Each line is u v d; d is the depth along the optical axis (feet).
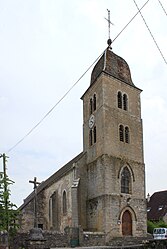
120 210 120.16
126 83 138.31
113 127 128.26
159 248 68.28
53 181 153.48
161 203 212.23
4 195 92.38
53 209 146.41
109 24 144.97
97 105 133.08
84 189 131.64
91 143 135.23
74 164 132.77
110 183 120.67
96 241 111.34
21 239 92.53
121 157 127.03
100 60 141.69
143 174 132.36
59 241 105.91
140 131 137.39
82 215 128.36
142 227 124.67
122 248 66.33
